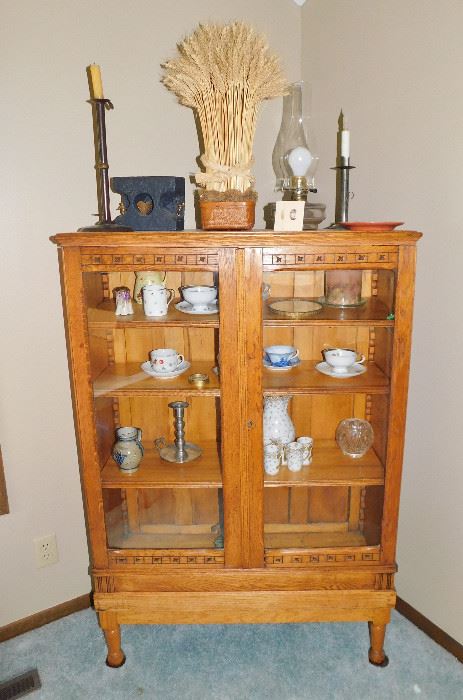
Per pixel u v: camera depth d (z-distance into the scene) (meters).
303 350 1.85
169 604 1.74
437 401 1.78
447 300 1.69
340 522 1.89
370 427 1.83
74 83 1.68
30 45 1.60
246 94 1.51
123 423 1.92
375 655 1.79
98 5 1.67
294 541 1.82
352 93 1.87
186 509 1.90
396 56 1.70
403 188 1.75
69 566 2.03
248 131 1.55
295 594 1.73
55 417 1.88
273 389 1.60
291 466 1.76
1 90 1.59
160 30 1.78
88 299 1.57
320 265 1.49
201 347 1.85
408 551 1.98
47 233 1.73
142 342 1.85
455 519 1.79
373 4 1.75
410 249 1.47
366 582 1.73
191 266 1.49
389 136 1.76
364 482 1.70
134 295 1.75
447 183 1.62
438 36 1.58
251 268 1.49
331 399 1.89
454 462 1.77
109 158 1.77
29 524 1.92
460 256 1.63
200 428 1.93
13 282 1.72
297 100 2.07
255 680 1.75
